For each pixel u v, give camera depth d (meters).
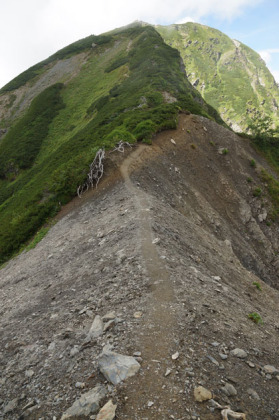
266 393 6.13
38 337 8.62
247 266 26.19
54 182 28.84
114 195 23.53
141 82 66.69
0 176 65.75
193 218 25.72
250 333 8.71
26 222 26.05
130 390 5.64
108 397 5.56
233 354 7.14
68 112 78.00
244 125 195.50
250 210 34.53
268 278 27.22
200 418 5.09
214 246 20.47
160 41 94.00
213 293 10.74
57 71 107.12
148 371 6.06
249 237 31.92
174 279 10.20
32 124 75.50
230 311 9.80
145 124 36.75
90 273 12.36
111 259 12.77
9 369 7.46
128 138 33.22
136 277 10.41
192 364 6.38
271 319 11.66
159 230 15.24
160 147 34.56
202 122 44.19
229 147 42.91
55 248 18.88
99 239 16.28
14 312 11.79
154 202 20.91
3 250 24.88
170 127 39.19
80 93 85.19
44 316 9.99
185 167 34.06
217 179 36.12
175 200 26.41
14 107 94.94
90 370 6.42
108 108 58.81
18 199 41.44
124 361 6.21
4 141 75.06
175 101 53.56
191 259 14.13
